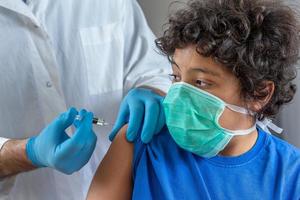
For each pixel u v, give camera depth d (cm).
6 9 104
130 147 87
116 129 92
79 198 114
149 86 106
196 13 77
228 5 78
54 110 108
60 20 116
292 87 88
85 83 118
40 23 109
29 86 106
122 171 86
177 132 81
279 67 81
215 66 74
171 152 86
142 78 120
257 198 84
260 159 87
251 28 76
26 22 105
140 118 88
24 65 105
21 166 91
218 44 73
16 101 105
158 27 164
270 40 77
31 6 112
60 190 111
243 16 75
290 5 91
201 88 77
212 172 85
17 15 105
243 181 85
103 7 125
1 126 104
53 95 108
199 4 80
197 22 75
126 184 86
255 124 86
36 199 108
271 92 82
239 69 75
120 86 121
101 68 121
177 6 103
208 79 76
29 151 86
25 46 105
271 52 78
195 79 77
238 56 74
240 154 87
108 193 84
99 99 120
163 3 161
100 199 84
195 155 86
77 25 119
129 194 86
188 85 77
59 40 116
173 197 82
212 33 74
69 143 81
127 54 130
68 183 112
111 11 126
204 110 78
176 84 80
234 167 85
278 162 88
